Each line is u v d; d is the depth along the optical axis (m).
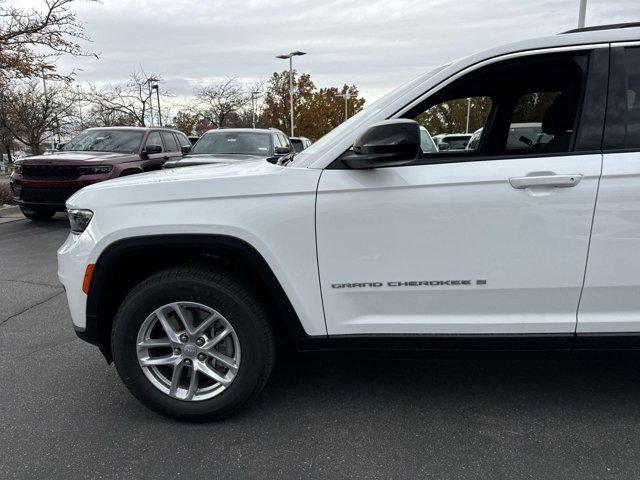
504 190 2.21
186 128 33.41
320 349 2.47
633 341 2.32
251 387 2.47
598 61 2.23
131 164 8.77
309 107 38.44
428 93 2.37
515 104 3.07
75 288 2.48
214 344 2.46
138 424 2.57
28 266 5.93
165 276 2.41
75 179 8.13
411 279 2.32
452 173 2.24
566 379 2.98
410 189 2.25
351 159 2.22
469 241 2.26
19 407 2.74
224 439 2.43
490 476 2.14
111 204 2.41
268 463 2.25
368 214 2.28
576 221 2.21
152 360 2.51
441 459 2.26
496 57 2.31
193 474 2.18
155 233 2.35
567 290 2.29
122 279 2.58
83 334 2.54
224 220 2.31
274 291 2.38
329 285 2.37
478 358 2.44
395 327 2.39
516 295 2.31
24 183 8.31
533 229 2.23
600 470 2.17
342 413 2.65
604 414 2.60
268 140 9.07
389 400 2.77
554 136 2.65
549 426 2.50
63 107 22.02
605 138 2.21
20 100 20.02
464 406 2.70
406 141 2.10
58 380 3.06
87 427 2.54
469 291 2.31
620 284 2.26
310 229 2.32
